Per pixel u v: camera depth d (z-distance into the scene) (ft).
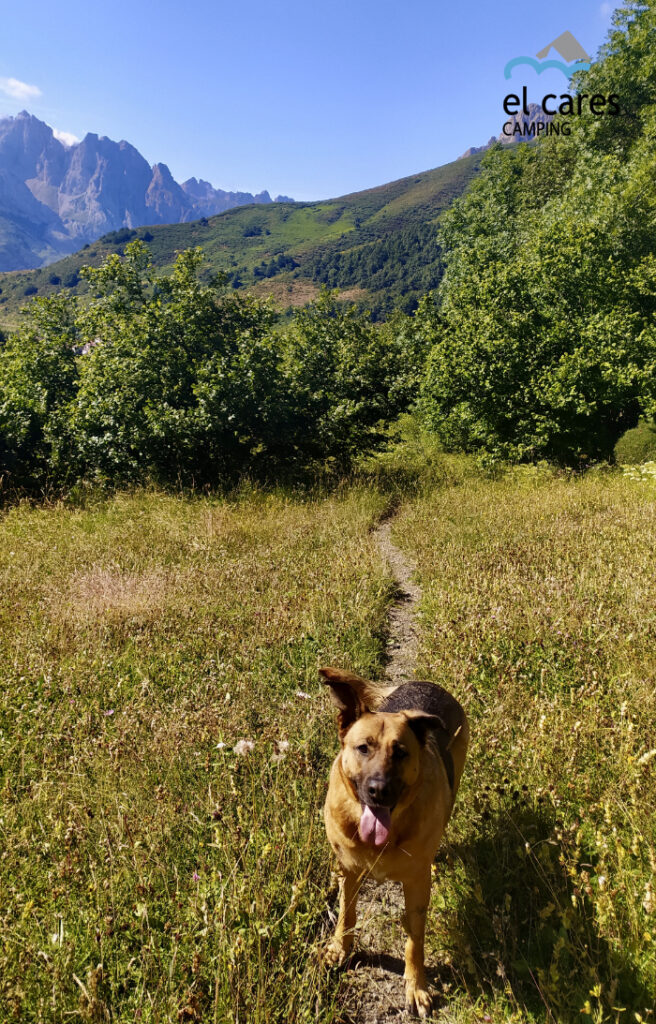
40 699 17.04
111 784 12.99
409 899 9.71
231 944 9.09
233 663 19.69
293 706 16.57
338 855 9.90
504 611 21.65
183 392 54.90
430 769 9.90
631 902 9.70
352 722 9.68
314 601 24.35
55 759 14.20
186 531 36.29
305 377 63.93
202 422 51.19
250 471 56.85
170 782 13.28
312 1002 9.20
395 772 8.71
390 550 36.99
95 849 11.35
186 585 25.95
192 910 9.81
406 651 22.50
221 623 22.47
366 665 20.42
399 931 10.94
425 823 9.45
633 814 11.39
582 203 77.66
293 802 12.75
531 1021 8.65
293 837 11.75
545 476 58.08
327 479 57.31
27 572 28.60
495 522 37.14
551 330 62.54
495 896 10.90
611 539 31.04
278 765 13.09
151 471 54.03
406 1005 9.61
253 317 60.29
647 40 96.58
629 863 10.62
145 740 14.66
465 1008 9.22
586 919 9.93
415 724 9.47
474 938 10.18
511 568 26.22
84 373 55.01
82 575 27.73
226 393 53.26
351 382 67.36
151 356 54.39
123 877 10.78
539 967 9.34
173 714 15.70
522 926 10.39
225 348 56.70
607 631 19.57
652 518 34.71
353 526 38.73
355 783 9.19
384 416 70.95
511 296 65.77
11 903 9.92
